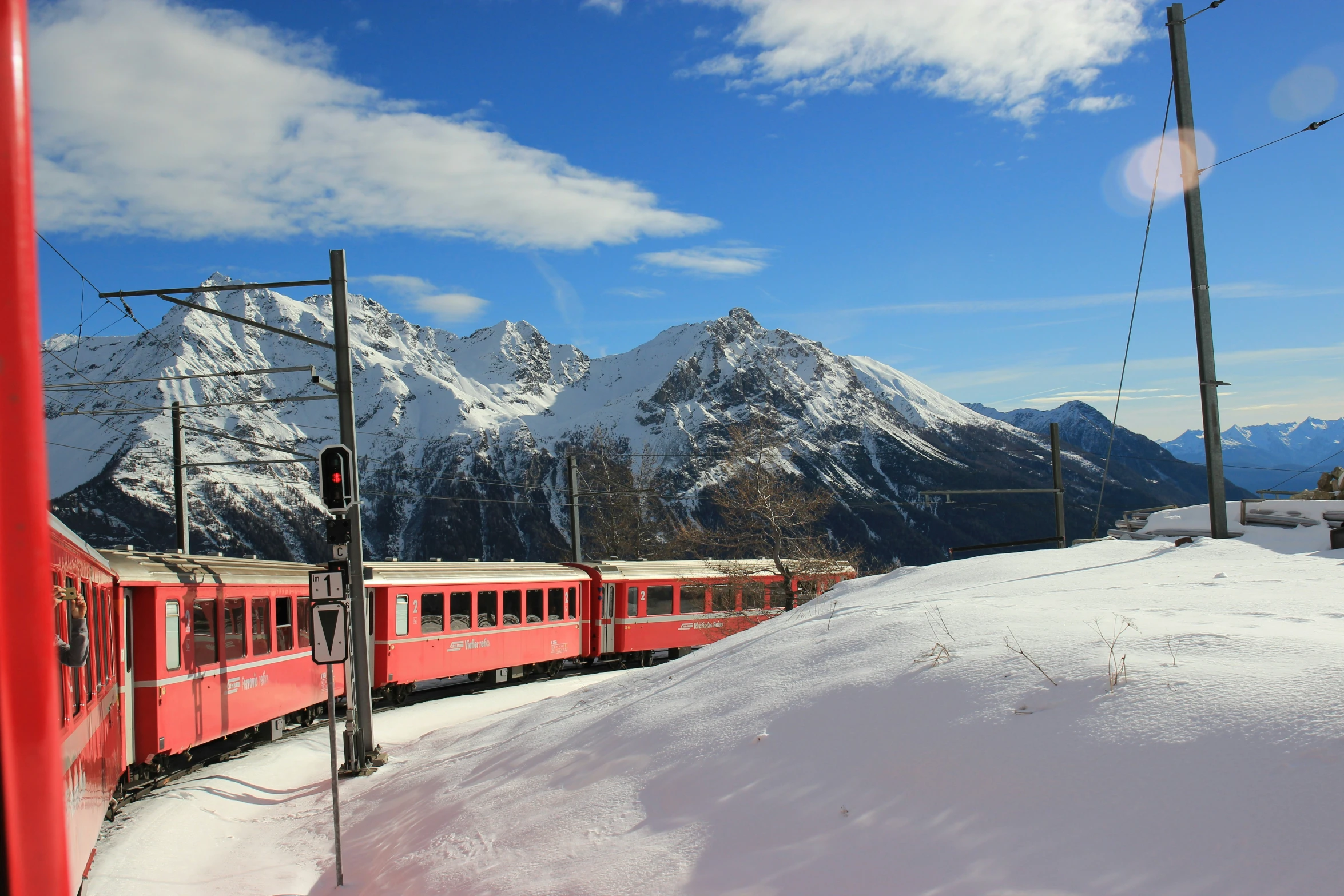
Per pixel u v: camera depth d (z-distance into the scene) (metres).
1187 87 14.11
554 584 28.03
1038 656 6.56
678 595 31.62
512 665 25.95
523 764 9.55
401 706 22.33
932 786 5.45
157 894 8.90
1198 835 4.20
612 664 30.94
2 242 1.27
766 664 9.05
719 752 7.16
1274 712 4.80
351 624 14.55
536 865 6.50
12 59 1.30
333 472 11.01
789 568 30.77
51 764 1.29
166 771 14.43
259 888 8.77
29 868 1.26
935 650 7.43
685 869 5.60
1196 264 13.87
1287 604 7.59
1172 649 6.13
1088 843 4.44
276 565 18.16
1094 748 5.11
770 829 5.72
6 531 1.24
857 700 6.96
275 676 17.27
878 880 4.77
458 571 24.44
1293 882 3.73
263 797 13.52
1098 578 10.66
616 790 7.37
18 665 1.27
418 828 8.91
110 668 11.27
